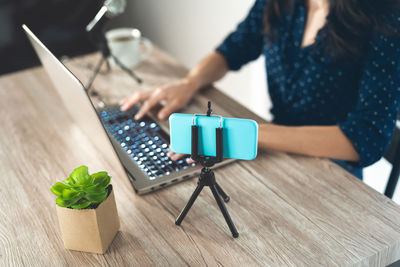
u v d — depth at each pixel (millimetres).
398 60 1114
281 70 1405
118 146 1126
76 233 813
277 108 1506
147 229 886
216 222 896
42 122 1271
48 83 1490
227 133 799
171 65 1588
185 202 952
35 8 2688
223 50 1549
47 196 990
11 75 1552
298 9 1370
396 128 1217
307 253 815
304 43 1370
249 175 1027
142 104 1323
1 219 927
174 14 2770
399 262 974
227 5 2350
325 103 1342
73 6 2736
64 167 1081
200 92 1406
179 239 859
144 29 3150
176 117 810
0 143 1186
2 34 2691
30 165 1094
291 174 1026
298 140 1094
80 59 1628
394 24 1136
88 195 778
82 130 1222
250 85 2568
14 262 824
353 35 1202
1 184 1033
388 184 1231
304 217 899
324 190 974
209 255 821
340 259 800
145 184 987
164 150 1100
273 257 810
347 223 880
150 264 808
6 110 1338
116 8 1453
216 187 893
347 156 1088
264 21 1427
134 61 1547
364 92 1146
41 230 896
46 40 2770
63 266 812
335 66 1275
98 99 1366
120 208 941
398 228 865
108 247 848
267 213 913
